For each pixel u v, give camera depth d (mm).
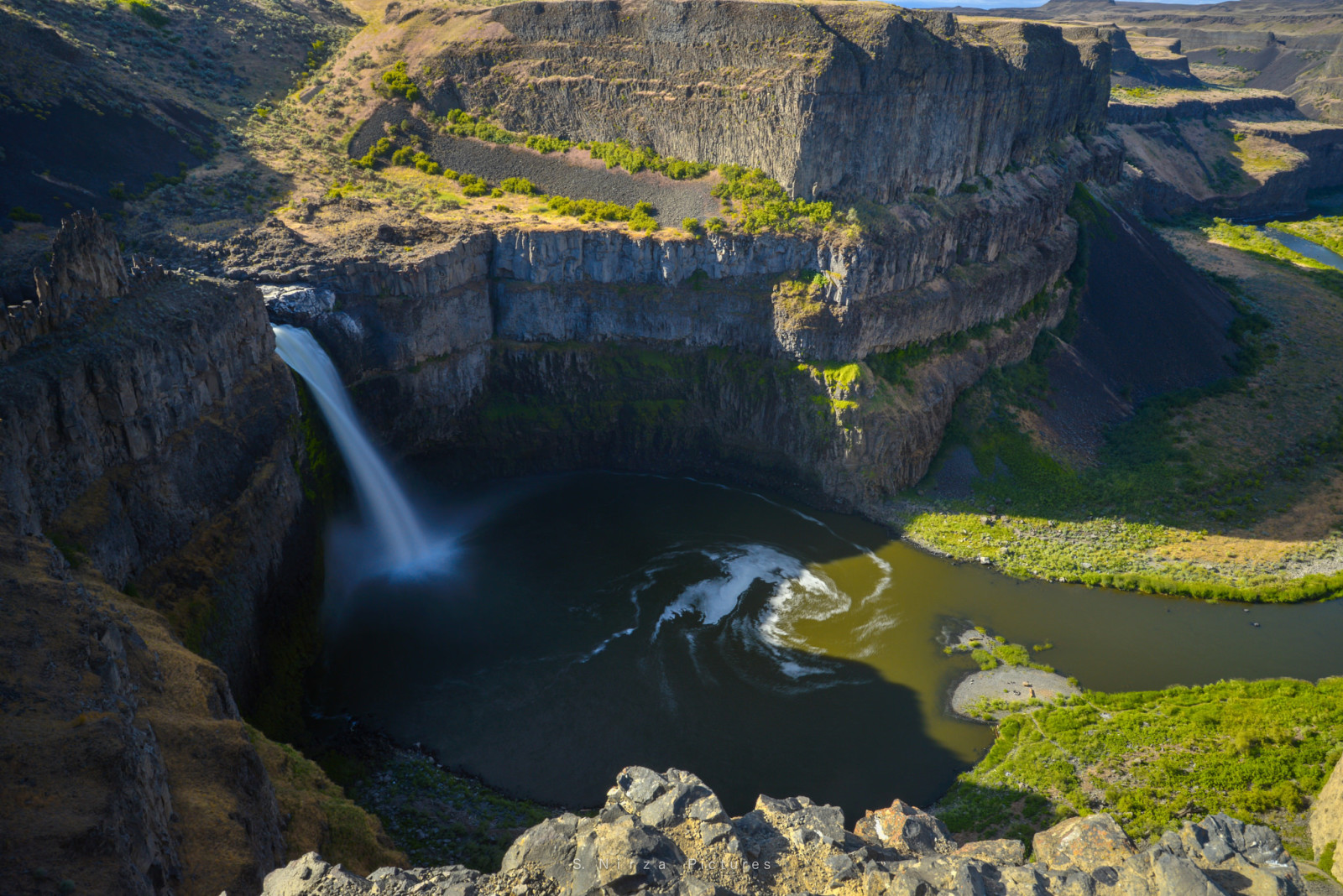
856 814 59844
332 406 88062
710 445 107062
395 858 45844
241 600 67750
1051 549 92500
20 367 56188
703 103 108938
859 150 104188
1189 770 58906
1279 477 105562
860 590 86062
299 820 43406
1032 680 73250
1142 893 30422
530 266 101750
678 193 109188
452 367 99750
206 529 67500
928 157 112438
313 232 96375
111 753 31812
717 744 66188
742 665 75125
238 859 34781
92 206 91375
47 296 60562
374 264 90938
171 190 98625
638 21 112125
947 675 74188
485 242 100812
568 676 73125
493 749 65125
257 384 75875
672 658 75688
